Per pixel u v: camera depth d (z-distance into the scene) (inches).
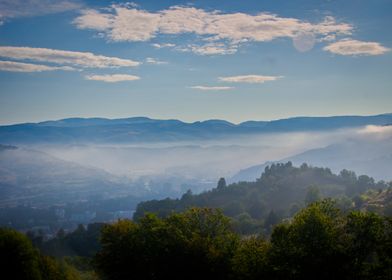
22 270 2050.9
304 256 1632.6
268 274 1726.1
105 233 2316.7
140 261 2166.6
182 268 2123.5
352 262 1636.3
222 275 2063.2
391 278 1531.7
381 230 1726.1
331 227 1740.9
